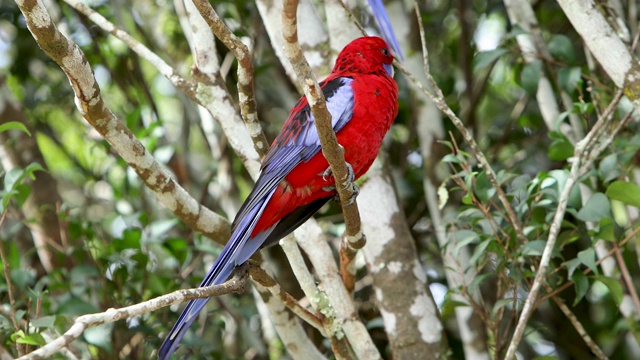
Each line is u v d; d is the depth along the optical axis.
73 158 15.22
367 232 10.95
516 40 12.71
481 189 10.00
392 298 10.75
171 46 15.22
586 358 13.98
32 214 13.11
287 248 9.09
